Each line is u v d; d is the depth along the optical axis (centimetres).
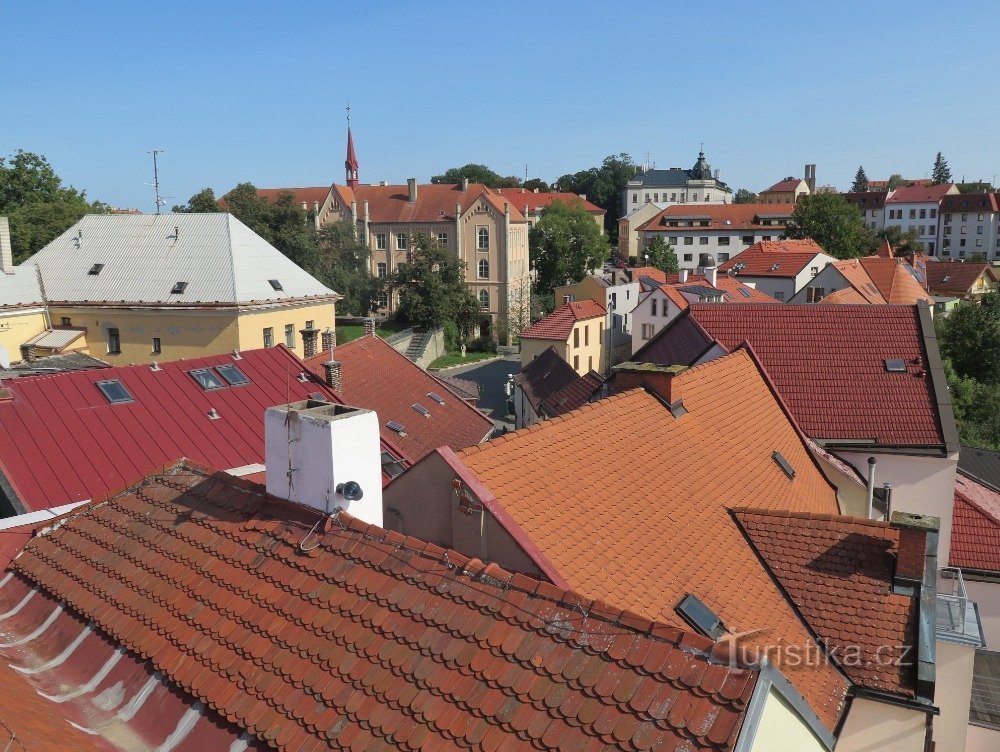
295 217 7562
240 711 755
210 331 4500
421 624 777
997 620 2092
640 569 1141
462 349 8069
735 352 2044
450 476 1024
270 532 945
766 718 684
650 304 5938
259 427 2397
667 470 1402
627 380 1622
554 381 4397
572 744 641
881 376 2397
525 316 8550
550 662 708
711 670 667
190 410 2347
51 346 4503
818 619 1214
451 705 699
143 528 1048
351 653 772
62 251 4928
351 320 7700
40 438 2033
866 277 7138
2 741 639
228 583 900
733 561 1280
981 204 13650
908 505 2261
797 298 7206
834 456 2262
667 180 17225
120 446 2127
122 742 766
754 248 8212
